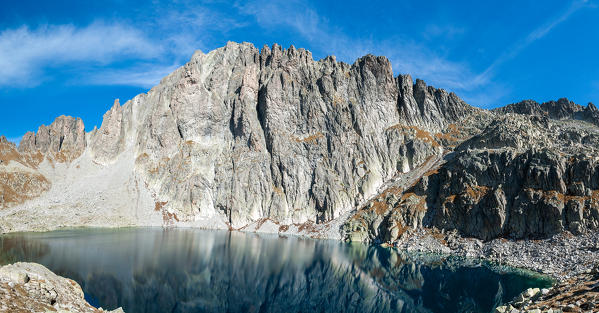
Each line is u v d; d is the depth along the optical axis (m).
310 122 163.25
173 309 46.47
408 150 152.12
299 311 46.94
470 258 85.88
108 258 75.69
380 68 174.00
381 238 113.19
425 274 68.25
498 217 92.31
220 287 57.31
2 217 133.12
